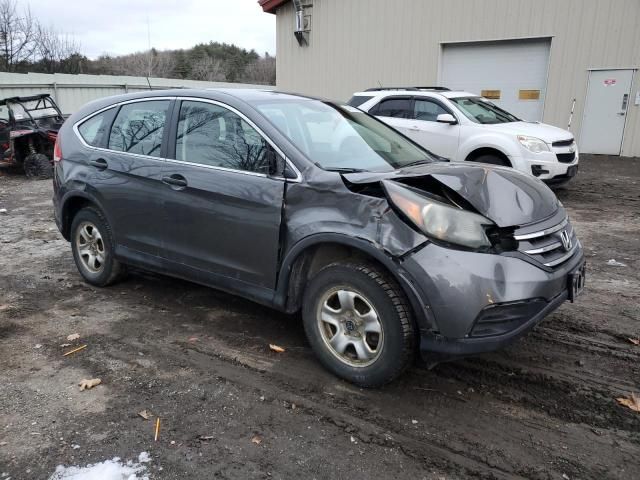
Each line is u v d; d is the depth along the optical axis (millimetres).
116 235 4469
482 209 2967
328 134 3820
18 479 2463
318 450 2674
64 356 3645
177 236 3957
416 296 2811
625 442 2727
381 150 3918
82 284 5031
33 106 12938
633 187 9766
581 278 3240
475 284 2734
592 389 3201
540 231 3031
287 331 4004
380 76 16219
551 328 4012
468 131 8617
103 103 4719
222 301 4586
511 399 3109
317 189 3188
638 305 4434
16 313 4371
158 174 4012
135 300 4625
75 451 2658
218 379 3332
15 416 2951
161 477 2482
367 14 15969
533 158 8070
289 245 3281
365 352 3107
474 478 2484
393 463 2582
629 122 13188
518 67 14391
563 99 13820
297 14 16844
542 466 2559
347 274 3061
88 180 4555
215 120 3805
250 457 2623
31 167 11664
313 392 3178
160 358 3607
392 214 2910
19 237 6859
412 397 3125
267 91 4242
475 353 2799
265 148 3477
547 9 13523
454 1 14664
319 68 17141
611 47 13000
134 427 2854
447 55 15320
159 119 4168
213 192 3645
